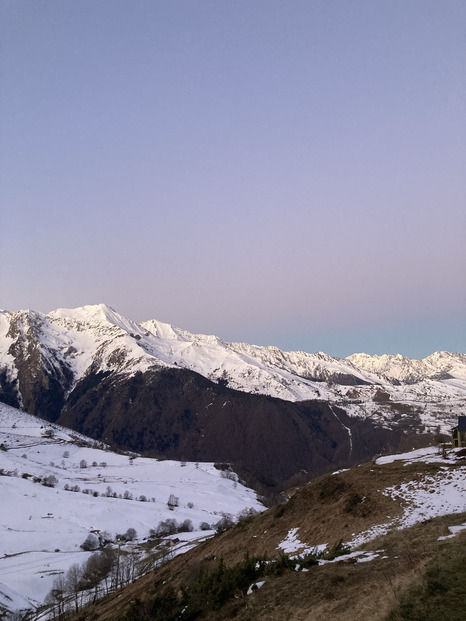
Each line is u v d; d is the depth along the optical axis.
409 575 33.28
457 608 27.16
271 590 41.25
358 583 36.66
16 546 190.88
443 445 95.00
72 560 173.38
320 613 33.69
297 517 75.44
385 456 93.06
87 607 109.12
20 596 142.38
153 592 74.62
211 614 42.22
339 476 81.81
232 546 79.25
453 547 35.84
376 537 52.97
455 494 58.97
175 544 181.00
